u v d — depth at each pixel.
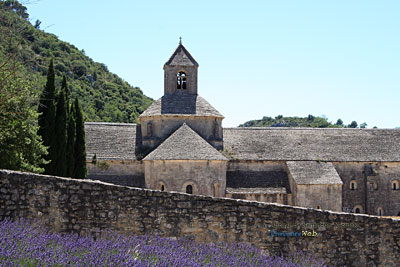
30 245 11.74
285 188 45.97
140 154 45.38
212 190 40.84
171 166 40.47
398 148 52.16
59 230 16.02
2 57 26.23
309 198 44.84
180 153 40.72
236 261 13.48
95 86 106.31
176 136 43.25
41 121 35.38
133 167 45.09
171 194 16.64
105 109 96.56
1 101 26.30
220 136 48.50
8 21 25.09
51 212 16.03
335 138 52.62
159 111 47.50
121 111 100.75
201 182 40.53
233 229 16.67
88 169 44.19
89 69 110.94
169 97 49.53
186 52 51.53
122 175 44.75
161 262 11.80
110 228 16.30
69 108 39.09
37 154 31.75
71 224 16.12
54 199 16.09
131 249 12.91
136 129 49.59
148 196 16.56
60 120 35.84
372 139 53.22
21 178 15.96
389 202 50.44
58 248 12.12
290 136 51.91
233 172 46.91
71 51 115.06
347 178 50.09
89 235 14.94
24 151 30.33
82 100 91.44
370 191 49.94
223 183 41.88
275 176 47.19
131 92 116.69
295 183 44.88
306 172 46.19
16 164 29.58
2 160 28.88
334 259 16.88
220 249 15.07
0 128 29.05
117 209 16.39
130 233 16.31
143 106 110.81
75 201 16.22
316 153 49.59
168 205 16.58
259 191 44.94
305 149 49.97
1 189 15.79
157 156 40.78
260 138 50.91
